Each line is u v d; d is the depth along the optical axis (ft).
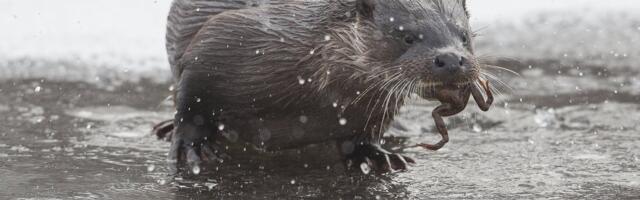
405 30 65.46
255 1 75.72
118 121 87.71
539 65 119.55
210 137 75.61
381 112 71.61
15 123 84.89
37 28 132.05
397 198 62.49
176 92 77.56
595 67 118.42
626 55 125.29
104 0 150.41
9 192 61.52
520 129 86.84
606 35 137.69
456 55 62.49
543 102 98.94
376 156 73.10
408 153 77.56
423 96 65.87
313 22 69.67
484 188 65.36
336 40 67.97
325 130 72.69
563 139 82.17
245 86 71.31
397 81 64.85
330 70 68.44
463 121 90.17
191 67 73.15
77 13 141.59
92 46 126.11
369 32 66.74
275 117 72.38
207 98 73.41
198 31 77.56
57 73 110.42
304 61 69.10
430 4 67.05
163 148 77.51
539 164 72.79
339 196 62.95
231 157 74.59
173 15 82.58
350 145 74.23
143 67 117.19
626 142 80.79
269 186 65.57
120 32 134.10
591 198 62.49
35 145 76.48
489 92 65.21
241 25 71.82
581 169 71.00
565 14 150.51
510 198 62.59
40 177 65.87
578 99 100.58
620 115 92.43
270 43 70.23
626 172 69.92
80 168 69.15
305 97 70.13
